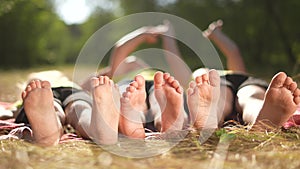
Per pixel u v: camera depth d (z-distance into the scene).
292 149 1.33
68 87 1.89
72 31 12.45
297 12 6.89
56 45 10.64
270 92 1.52
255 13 7.45
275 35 7.29
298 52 6.89
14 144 1.43
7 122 1.75
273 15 6.90
